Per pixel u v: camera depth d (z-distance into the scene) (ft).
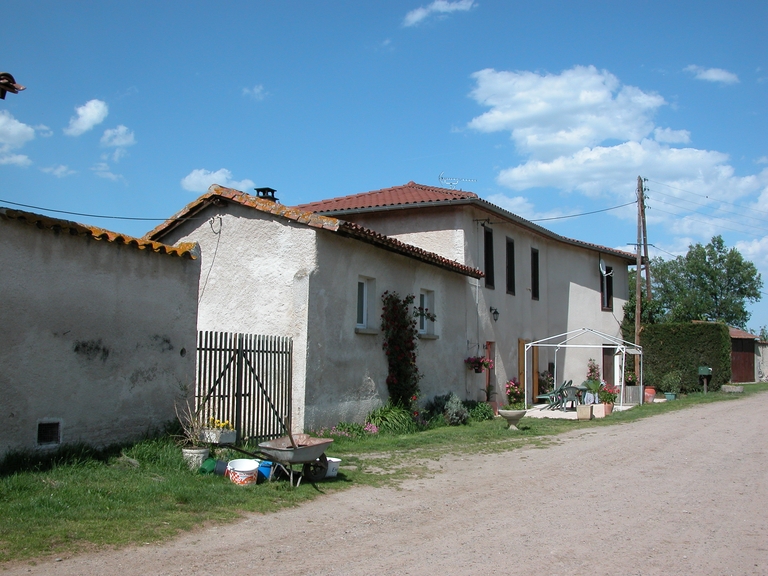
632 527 22.08
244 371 34.47
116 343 27.53
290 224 39.47
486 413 57.36
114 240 27.30
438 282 54.49
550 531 21.44
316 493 26.21
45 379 24.70
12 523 18.79
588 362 87.15
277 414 36.40
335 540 20.07
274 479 27.25
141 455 26.86
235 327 40.14
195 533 19.92
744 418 57.77
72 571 16.03
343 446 37.35
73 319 25.82
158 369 29.37
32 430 24.20
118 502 21.66
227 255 41.09
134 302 28.45
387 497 26.30
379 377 45.34
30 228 24.45
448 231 59.77
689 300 171.53
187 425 29.71
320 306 39.19
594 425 53.21
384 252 46.52
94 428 26.45
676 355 89.10
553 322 80.12
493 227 66.33
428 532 21.22
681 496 27.14
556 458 36.83
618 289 95.20
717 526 22.35
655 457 37.35
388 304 46.29
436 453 37.58
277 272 39.42
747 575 17.30
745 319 172.14
